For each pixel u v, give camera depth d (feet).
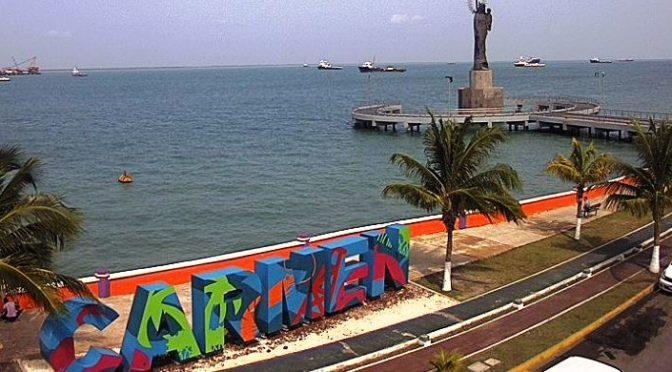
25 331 90.48
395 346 89.30
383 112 432.66
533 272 122.83
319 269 96.78
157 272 111.04
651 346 89.35
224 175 264.31
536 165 288.71
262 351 87.66
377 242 106.01
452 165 108.58
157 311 79.46
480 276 120.47
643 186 119.85
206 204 214.69
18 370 79.15
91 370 75.61
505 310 103.04
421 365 83.82
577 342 91.04
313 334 93.40
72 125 448.24
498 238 147.64
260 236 180.75
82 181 248.73
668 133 115.55
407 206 212.02
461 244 142.41
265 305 90.58
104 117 515.09
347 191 234.38
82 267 153.58
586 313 100.99
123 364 79.25
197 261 117.70
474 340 91.50
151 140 370.53
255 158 307.17
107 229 183.93
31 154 311.68
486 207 106.32
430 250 137.49
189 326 83.41
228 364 83.66
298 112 555.28
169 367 82.23
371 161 297.53
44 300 65.87
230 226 190.08
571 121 370.73
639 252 136.15
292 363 84.17
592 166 140.67
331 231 184.96
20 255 71.36
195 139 376.89
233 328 88.33
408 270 115.44
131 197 223.30
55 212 70.03
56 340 74.64
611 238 147.02
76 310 75.61
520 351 87.51
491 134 109.70
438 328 95.71
